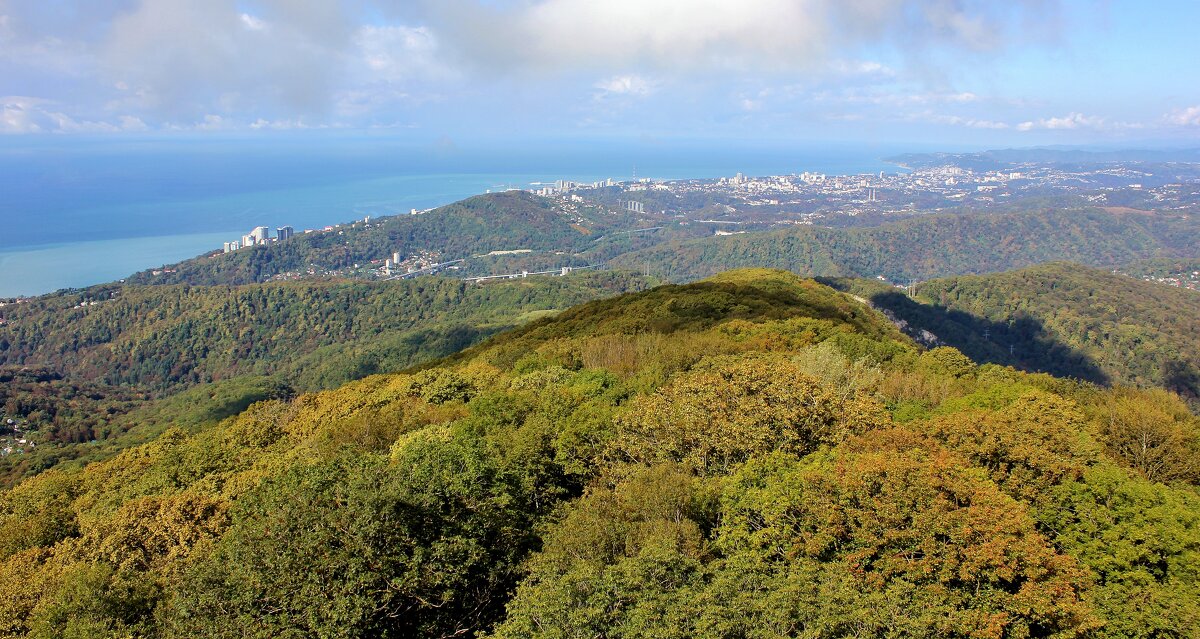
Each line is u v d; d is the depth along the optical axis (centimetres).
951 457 2412
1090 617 1844
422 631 2172
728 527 2198
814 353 4722
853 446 2647
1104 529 2345
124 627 2350
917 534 1931
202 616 2023
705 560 2139
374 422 4297
